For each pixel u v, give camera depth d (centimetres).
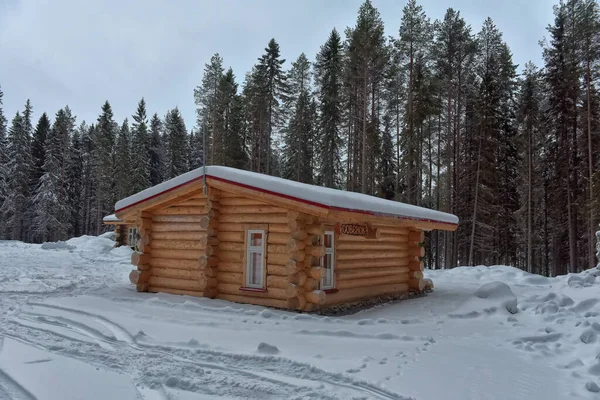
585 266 3141
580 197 2756
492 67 3041
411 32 2828
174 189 1062
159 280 1112
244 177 951
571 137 2911
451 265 2986
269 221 963
